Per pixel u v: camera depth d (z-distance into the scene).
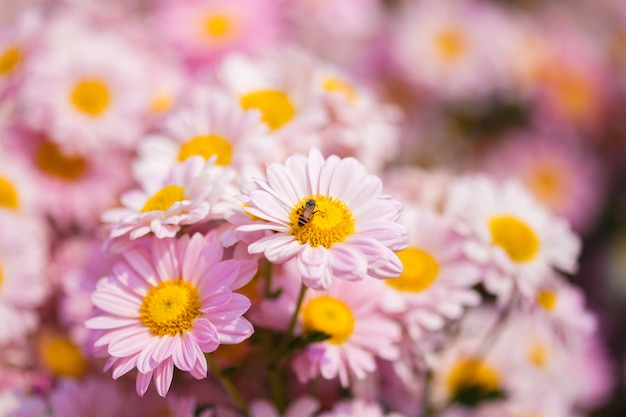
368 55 0.91
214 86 0.54
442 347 0.52
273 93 0.52
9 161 0.57
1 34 0.62
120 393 0.49
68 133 0.57
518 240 0.49
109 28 0.68
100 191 0.58
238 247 0.41
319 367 0.44
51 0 0.76
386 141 0.55
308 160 0.41
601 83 0.96
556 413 0.53
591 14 1.09
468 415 0.52
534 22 1.01
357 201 0.40
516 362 0.54
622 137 0.96
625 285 0.85
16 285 0.52
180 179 0.44
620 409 0.75
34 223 0.56
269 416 0.45
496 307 0.52
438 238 0.48
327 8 0.78
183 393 0.48
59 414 0.47
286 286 0.45
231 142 0.48
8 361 0.51
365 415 0.46
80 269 0.52
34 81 0.58
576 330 0.51
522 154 0.90
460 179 0.54
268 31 0.69
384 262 0.39
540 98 0.92
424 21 0.93
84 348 0.49
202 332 0.39
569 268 0.50
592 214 0.90
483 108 0.92
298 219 0.39
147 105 0.60
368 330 0.44
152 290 0.41
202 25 0.69
